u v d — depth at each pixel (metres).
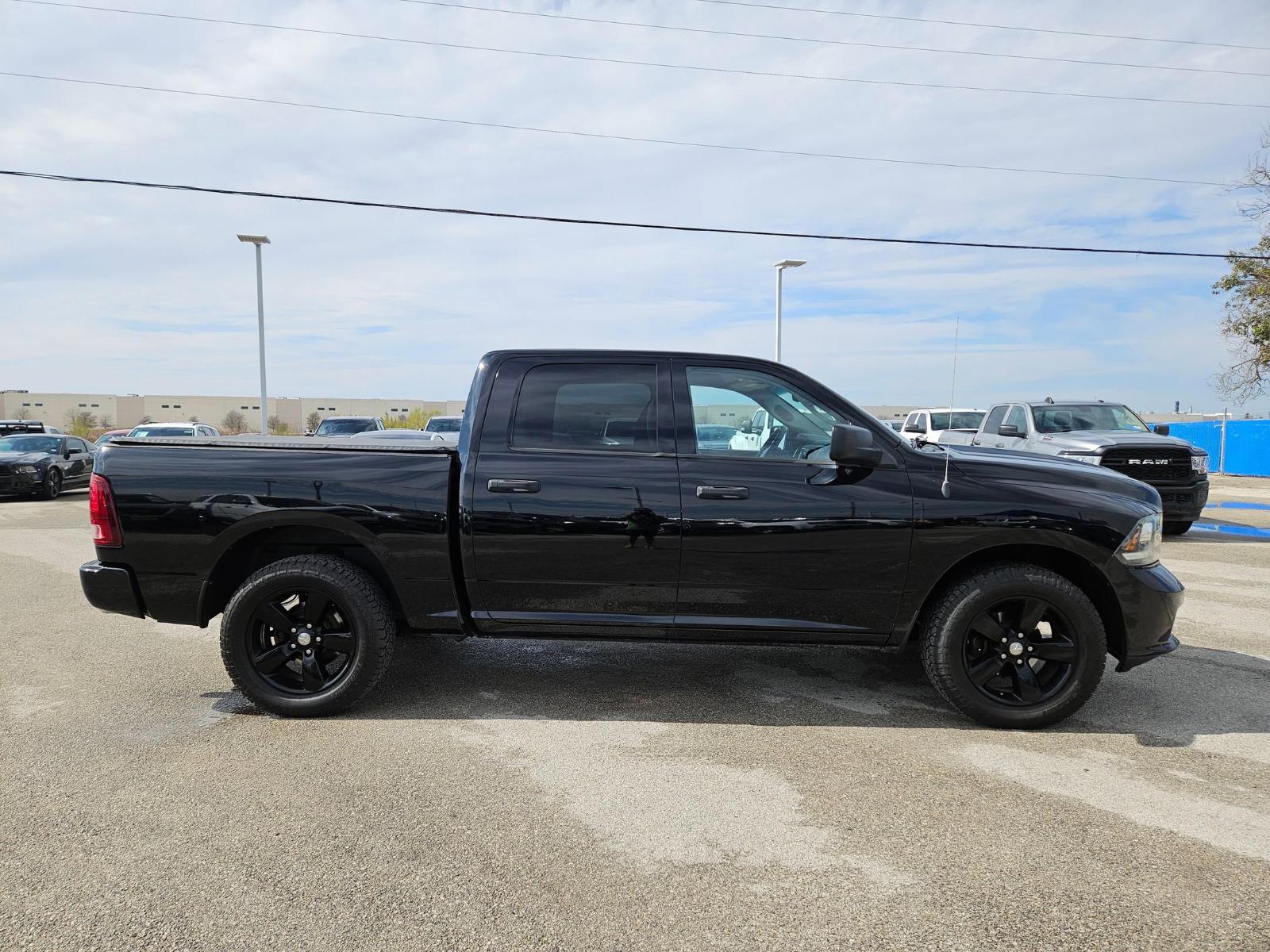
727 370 4.13
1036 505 3.83
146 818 2.97
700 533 3.89
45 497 17.20
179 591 4.01
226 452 4.02
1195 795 3.20
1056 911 2.41
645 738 3.78
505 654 5.18
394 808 3.05
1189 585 7.41
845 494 3.88
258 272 26.00
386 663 4.02
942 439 9.99
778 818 3.00
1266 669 4.87
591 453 4.01
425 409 100.81
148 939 2.26
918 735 3.83
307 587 3.94
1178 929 2.33
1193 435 26.02
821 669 4.89
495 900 2.46
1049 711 3.84
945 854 2.75
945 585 4.00
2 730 3.85
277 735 3.80
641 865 2.67
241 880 2.56
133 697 4.32
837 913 2.40
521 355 4.17
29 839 2.81
